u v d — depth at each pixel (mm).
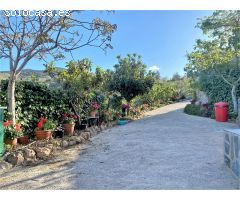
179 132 9023
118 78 14523
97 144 7402
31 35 6223
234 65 11977
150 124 11422
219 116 11742
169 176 4484
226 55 11695
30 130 7480
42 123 7301
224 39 12312
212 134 8477
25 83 7527
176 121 12219
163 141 7484
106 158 5809
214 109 13234
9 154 5410
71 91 9453
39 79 8797
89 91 10312
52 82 9273
